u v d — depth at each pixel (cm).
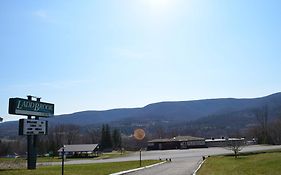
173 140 14650
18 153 15862
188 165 5022
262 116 15475
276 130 13938
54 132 16200
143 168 4409
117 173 3462
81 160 8831
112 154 11588
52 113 4528
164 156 8675
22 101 3966
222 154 8156
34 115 4169
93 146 12025
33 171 3275
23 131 3975
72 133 16412
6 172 3033
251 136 16650
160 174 3394
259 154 7081
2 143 15150
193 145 14462
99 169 4125
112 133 17938
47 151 14638
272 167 3947
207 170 3909
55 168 4372
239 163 4950
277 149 8444
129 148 17250
